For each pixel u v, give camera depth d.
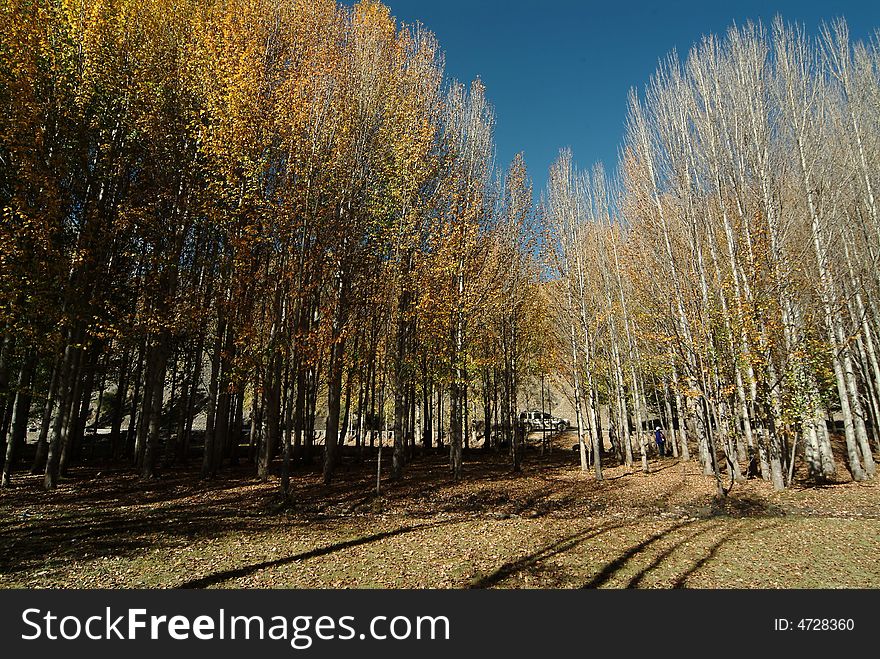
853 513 12.56
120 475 18.66
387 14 20.69
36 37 14.35
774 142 17.75
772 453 16.09
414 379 20.77
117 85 16.27
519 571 8.35
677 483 18.91
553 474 22.30
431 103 21.64
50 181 14.60
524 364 29.52
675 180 18.55
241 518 12.33
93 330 17.55
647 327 22.12
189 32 18.12
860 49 20.44
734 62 18.30
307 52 17.94
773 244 16.50
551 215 23.89
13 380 20.23
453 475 19.95
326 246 16.66
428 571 8.39
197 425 36.16
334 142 16.59
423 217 19.64
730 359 16.66
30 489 15.34
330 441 17.98
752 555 9.04
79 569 8.34
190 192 17.66
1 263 13.41
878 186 19.31
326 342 17.17
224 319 18.38
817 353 17.52
